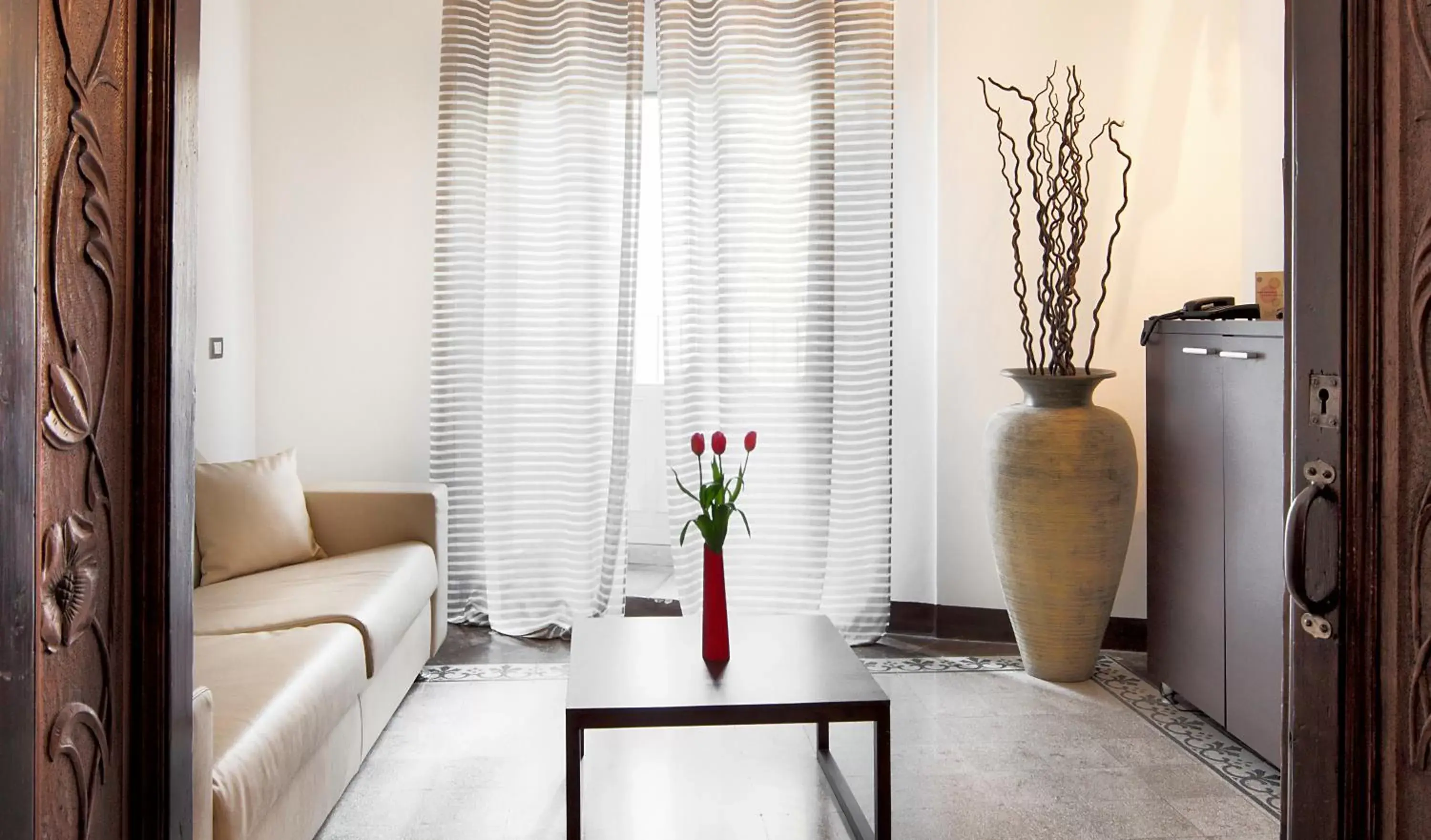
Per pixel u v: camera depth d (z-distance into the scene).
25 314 0.91
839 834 2.41
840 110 3.98
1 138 0.88
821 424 4.00
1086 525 3.36
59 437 0.98
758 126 3.99
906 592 4.17
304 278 4.34
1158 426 3.29
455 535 4.20
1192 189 3.74
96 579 1.05
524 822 2.47
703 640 2.59
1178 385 3.15
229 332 4.11
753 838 2.39
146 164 1.11
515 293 4.11
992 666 3.70
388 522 3.67
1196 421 3.04
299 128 4.31
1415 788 1.10
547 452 4.11
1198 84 3.72
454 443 4.17
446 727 3.09
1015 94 3.87
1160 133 3.76
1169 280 3.78
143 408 1.11
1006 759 2.85
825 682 2.32
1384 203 1.11
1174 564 3.20
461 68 4.10
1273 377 2.61
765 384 4.03
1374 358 1.13
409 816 2.50
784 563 4.03
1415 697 1.10
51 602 0.97
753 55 3.98
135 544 1.11
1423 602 1.08
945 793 2.63
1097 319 3.47
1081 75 3.81
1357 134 1.12
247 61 4.26
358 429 4.38
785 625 2.82
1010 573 3.51
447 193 4.11
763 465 4.04
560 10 4.06
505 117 4.10
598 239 4.08
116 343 1.08
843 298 4.00
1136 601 3.89
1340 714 1.16
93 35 1.03
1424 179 1.07
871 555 4.02
